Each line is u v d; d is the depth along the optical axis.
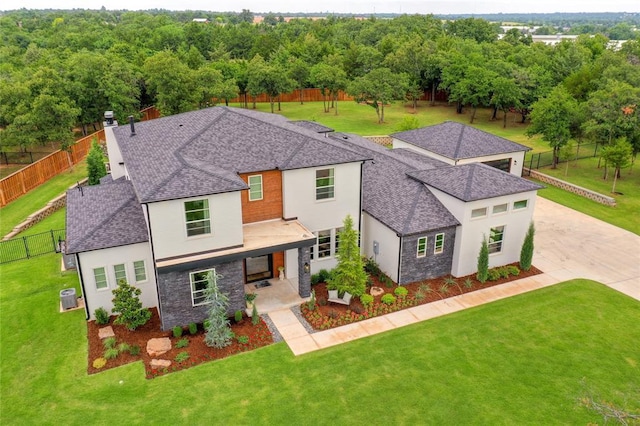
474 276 24.52
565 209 34.12
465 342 19.27
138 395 16.25
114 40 97.75
